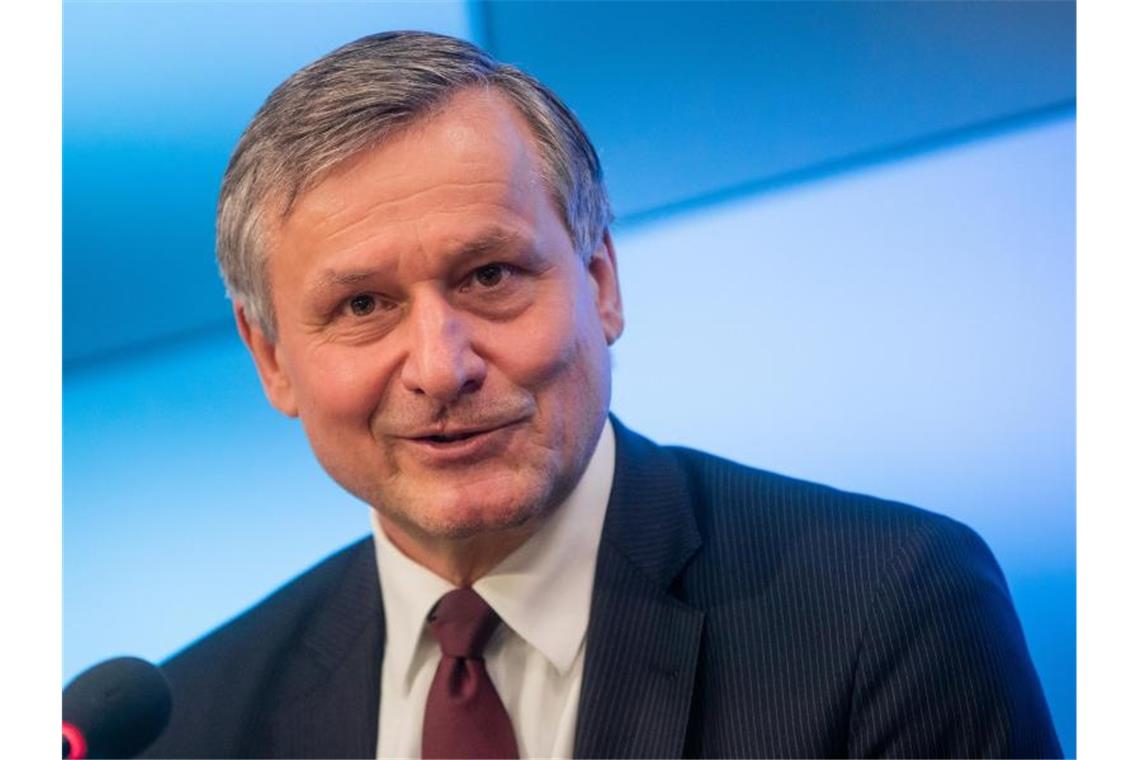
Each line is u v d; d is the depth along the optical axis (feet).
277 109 8.92
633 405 12.04
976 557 9.53
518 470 8.79
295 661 10.42
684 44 12.24
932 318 11.60
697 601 9.48
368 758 9.79
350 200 8.64
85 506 12.51
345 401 8.84
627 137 12.31
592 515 9.75
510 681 9.56
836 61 11.94
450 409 8.63
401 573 9.95
